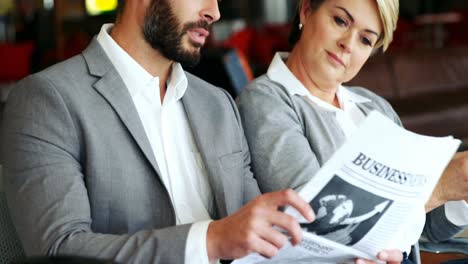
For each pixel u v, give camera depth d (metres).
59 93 1.37
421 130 5.01
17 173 1.33
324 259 1.35
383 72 5.55
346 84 5.36
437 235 1.83
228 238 1.18
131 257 1.21
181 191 1.53
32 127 1.34
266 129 1.68
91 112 1.39
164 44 1.48
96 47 1.49
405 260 1.61
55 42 7.61
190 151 1.56
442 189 1.64
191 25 1.48
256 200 1.20
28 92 1.38
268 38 7.59
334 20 1.73
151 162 1.41
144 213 1.42
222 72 4.24
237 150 1.62
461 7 10.80
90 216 1.33
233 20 9.77
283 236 1.17
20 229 1.31
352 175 1.22
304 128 1.74
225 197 1.54
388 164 1.24
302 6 1.81
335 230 1.29
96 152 1.37
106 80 1.44
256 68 7.22
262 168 1.66
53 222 1.26
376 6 1.71
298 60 1.80
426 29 9.51
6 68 6.59
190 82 1.64
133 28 1.50
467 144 2.38
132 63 1.49
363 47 1.75
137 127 1.42
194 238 1.20
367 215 1.29
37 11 7.89
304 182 1.60
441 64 5.82
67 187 1.30
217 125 1.60
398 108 5.17
